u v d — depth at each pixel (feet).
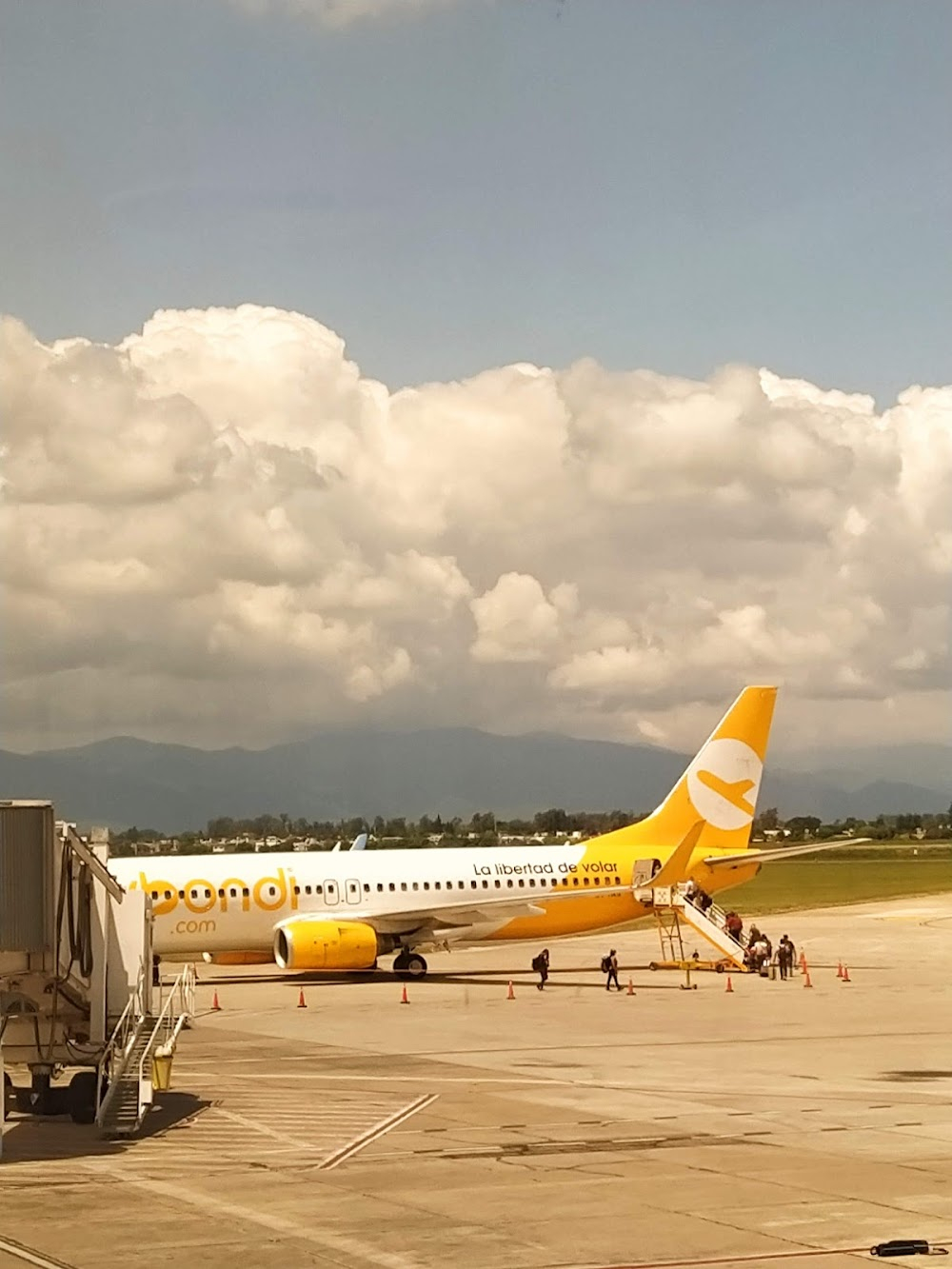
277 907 223.51
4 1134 101.09
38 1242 70.95
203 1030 164.96
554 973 243.81
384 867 231.91
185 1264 67.00
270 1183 84.33
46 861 96.78
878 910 429.79
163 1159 92.12
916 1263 67.21
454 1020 174.29
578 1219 75.36
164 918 217.77
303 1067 134.41
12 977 104.53
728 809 253.44
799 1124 103.96
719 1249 69.62
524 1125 103.65
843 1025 167.22
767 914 422.82
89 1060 109.81
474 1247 70.03
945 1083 124.57
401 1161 90.63
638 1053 144.36
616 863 244.01
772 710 256.52
